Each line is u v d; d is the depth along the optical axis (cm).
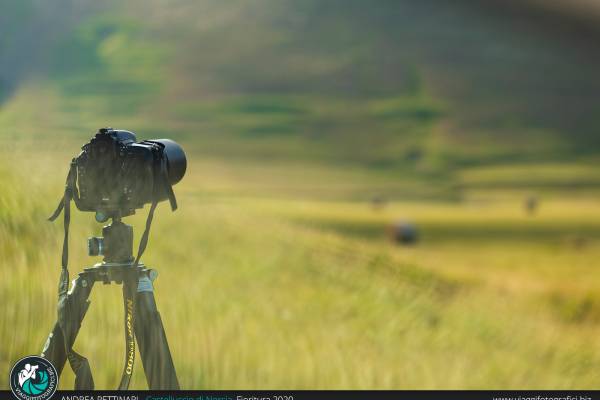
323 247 9906
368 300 6706
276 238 9406
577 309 14462
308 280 7519
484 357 5947
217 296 4409
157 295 3328
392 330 5822
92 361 1717
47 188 3281
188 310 3073
